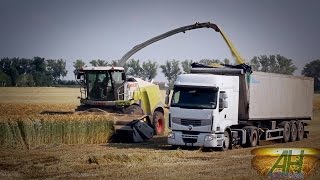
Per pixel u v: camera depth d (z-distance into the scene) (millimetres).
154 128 35125
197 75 26828
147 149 26500
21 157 23078
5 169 19953
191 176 18172
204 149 27016
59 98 81125
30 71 131000
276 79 32188
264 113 30641
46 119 28031
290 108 34500
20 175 18594
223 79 26844
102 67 33906
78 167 20156
